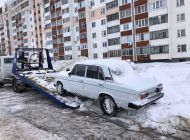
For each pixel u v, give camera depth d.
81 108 9.17
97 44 55.75
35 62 15.20
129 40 46.47
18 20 94.50
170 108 7.84
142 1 43.12
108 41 51.44
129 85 7.72
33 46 87.12
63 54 67.56
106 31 52.41
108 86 8.15
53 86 11.49
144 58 43.78
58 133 6.66
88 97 9.19
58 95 10.34
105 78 8.33
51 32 72.38
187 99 8.78
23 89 13.27
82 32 59.12
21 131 6.84
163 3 40.03
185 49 38.22
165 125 6.86
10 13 101.69
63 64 29.16
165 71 16.55
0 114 8.80
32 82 11.95
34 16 84.38
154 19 41.66
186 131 6.48
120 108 8.30
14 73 13.70
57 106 9.82
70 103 9.52
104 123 7.45
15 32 98.62
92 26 56.66
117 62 8.91
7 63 15.55
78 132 6.71
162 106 8.12
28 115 8.57
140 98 7.45
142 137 6.24
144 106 7.55
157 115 7.51
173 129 6.61
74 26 63.38
